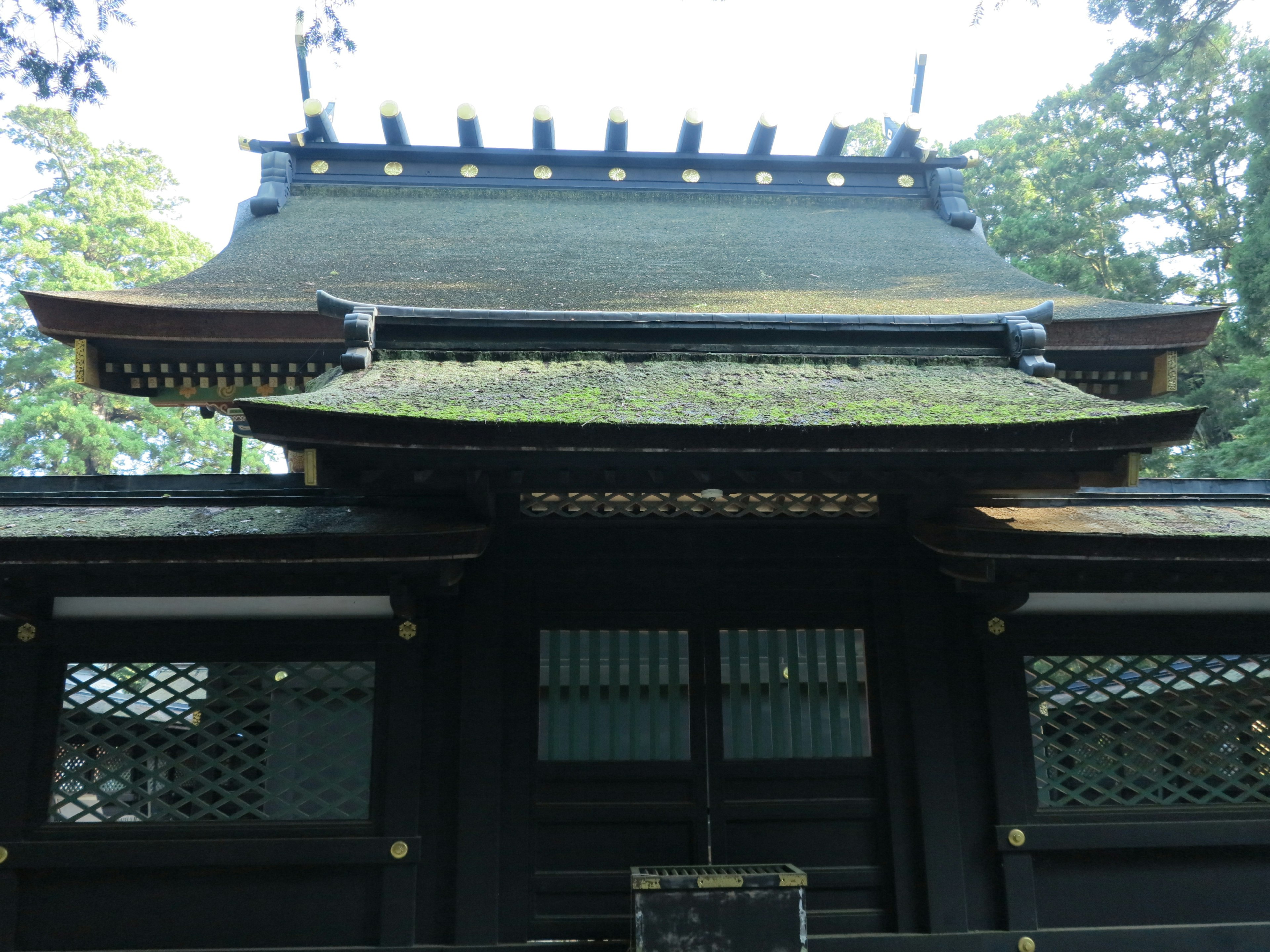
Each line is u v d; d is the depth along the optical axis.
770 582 5.33
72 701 5.04
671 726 5.16
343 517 4.98
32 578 4.74
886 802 5.08
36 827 4.84
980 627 5.25
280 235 10.04
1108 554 4.62
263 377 7.66
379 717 5.05
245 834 4.88
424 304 7.83
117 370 7.51
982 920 4.96
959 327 5.42
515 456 4.24
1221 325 23.00
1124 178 27.22
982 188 30.28
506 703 5.08
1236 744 5.30
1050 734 5.35
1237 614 5.38
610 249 9.97
